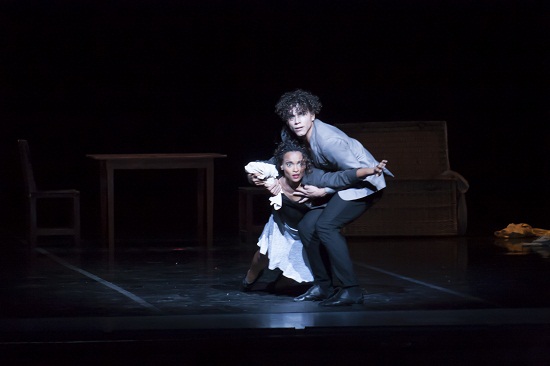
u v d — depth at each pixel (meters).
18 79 26.70
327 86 26.45
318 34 26.33
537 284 14.11
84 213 23.70
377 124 20.00
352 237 19.17
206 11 26.39
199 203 19.16
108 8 26.31
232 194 26.61
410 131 19.95
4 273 15.18
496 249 17.48
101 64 26.69
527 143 27.14
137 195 26.98
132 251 17.55
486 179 27.30
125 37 26.53
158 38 26.55
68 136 27.36
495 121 27.02
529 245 17.83
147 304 12.74
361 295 12.65
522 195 25.81
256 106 26.98
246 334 10.91
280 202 12.61
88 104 27.06
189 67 26.77
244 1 26.28
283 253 12.97
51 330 11.03
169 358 10.68
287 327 11.07
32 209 17.92
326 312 12.05
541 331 11.19
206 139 27.30
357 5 26.09
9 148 27.28
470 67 26.41
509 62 26.36
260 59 26.58
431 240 18.72
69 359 10.59
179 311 12.27
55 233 18.06
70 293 13.53
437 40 26.19
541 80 26.52
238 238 19.39
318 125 12.51
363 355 10.91
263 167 12.62
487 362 10.74
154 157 18.17
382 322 11.36
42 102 27.02
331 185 12.45
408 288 13.82
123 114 27.16
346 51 26.31
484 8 25.98
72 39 26.45
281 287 13.96
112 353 10.66
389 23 26.16
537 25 26.03
